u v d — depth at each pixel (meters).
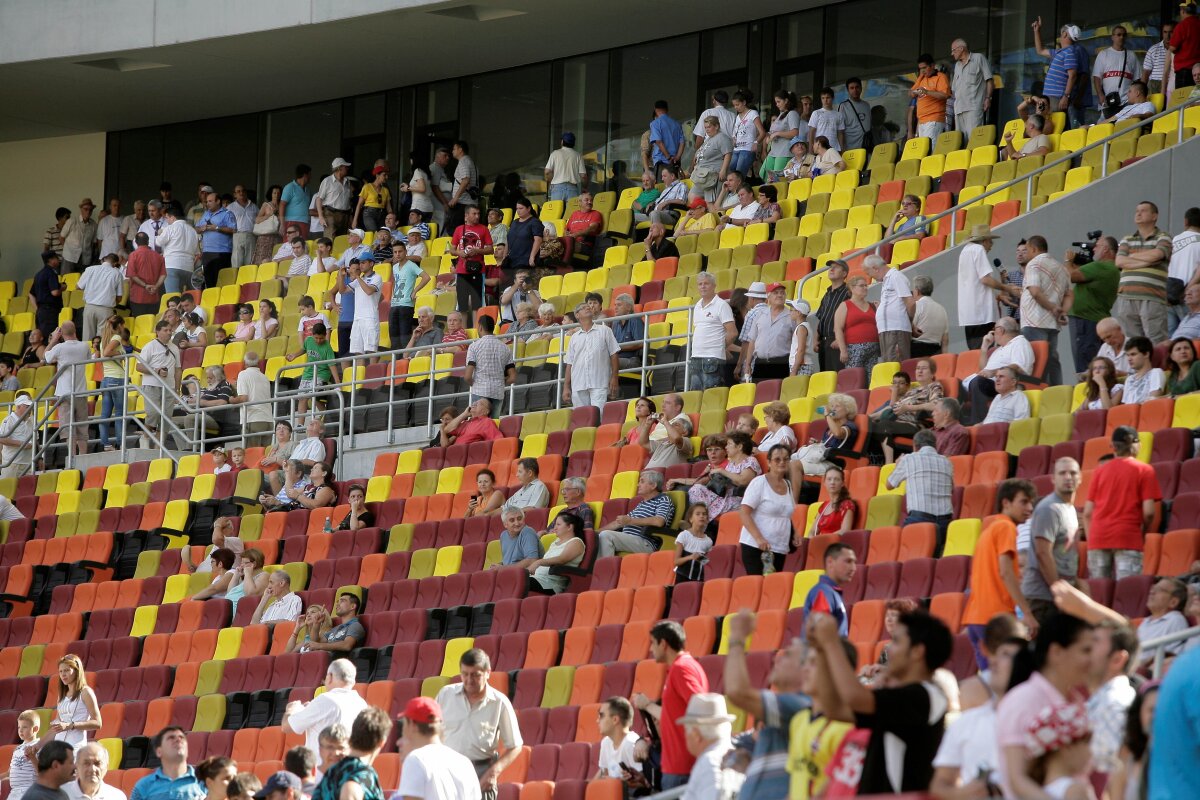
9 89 66.50
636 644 31.98
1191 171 40.00
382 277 55.62
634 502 36.06
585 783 26.75
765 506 31.47
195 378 51.12
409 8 56.31
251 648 38.75
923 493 30.11
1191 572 24.94
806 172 52.00
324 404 49.25
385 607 38.06
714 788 17.98
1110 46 50.53
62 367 52.31
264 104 68.00
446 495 41.06
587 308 42.31
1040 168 41.84
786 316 39.81
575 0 56.25
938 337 37.62
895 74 54.59
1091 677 13.89
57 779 24.05
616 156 60.53
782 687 14.93
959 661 25.69
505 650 33.81
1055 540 21.05
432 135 64.94
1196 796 12.80
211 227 62.28
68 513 48.53
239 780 22.38
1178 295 34.59
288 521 43.31
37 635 44.03
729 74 58.12
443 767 20.75
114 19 61.19
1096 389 32.25
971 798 12.97
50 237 66.69
